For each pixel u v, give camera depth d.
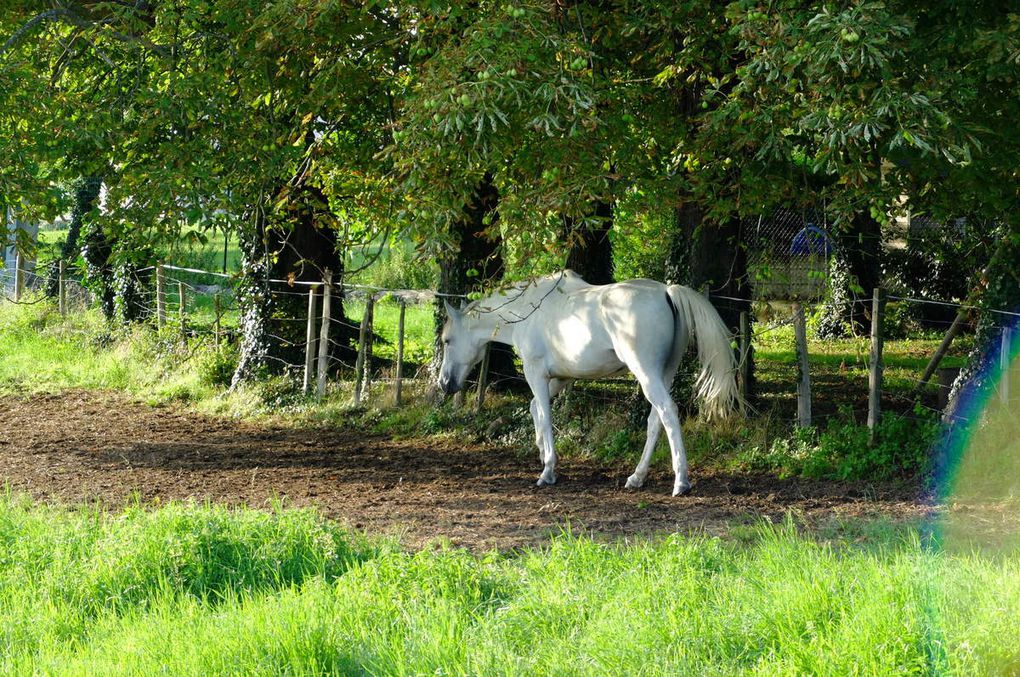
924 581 6.28
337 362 19.00
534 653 5.87
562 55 9.05
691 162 11.80
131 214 11.11
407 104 8.92
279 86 11.98
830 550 7.58
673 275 14.21
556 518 10.14
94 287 24.36
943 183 10.94
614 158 10.25
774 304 24.72
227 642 6.07
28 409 18.16
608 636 5.92
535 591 6.88
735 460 12.37
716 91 9.85
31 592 7.42
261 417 17.09
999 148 9.81
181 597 7.18
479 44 8.37
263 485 12.16
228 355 19.80
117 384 20.19
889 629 5.50
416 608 6.66
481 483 12.18
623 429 13.84
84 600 7.32
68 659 6.18
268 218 12.70
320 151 12.89
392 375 18.92
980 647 5.30
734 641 5.81
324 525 8.61
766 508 10.37
